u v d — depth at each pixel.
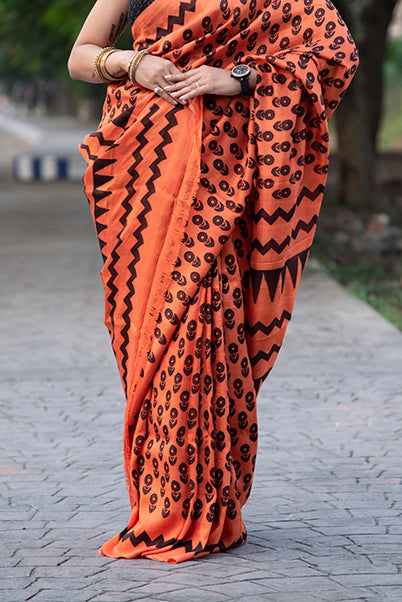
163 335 3.77
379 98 20.84
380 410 6.53
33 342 8.77
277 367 7.81
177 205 3.76
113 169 3.88
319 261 13.98
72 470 5.31
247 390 3.91
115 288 3.96
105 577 3.72
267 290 3.86
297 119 3.78
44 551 4.07
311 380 7.38
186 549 3.87
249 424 3.96
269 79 3.71
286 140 3.73
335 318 9.80
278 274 3.86
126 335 3.96
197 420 3.77
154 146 3.79
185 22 3.75
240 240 3.87
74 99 62.16
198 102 3.75
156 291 3.79
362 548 4.06
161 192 3.79
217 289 3.77
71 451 5.67
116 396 6.96
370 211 19.67
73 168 28.23
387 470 5.25
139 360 3.86
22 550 4.09
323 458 5.48
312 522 4.42
